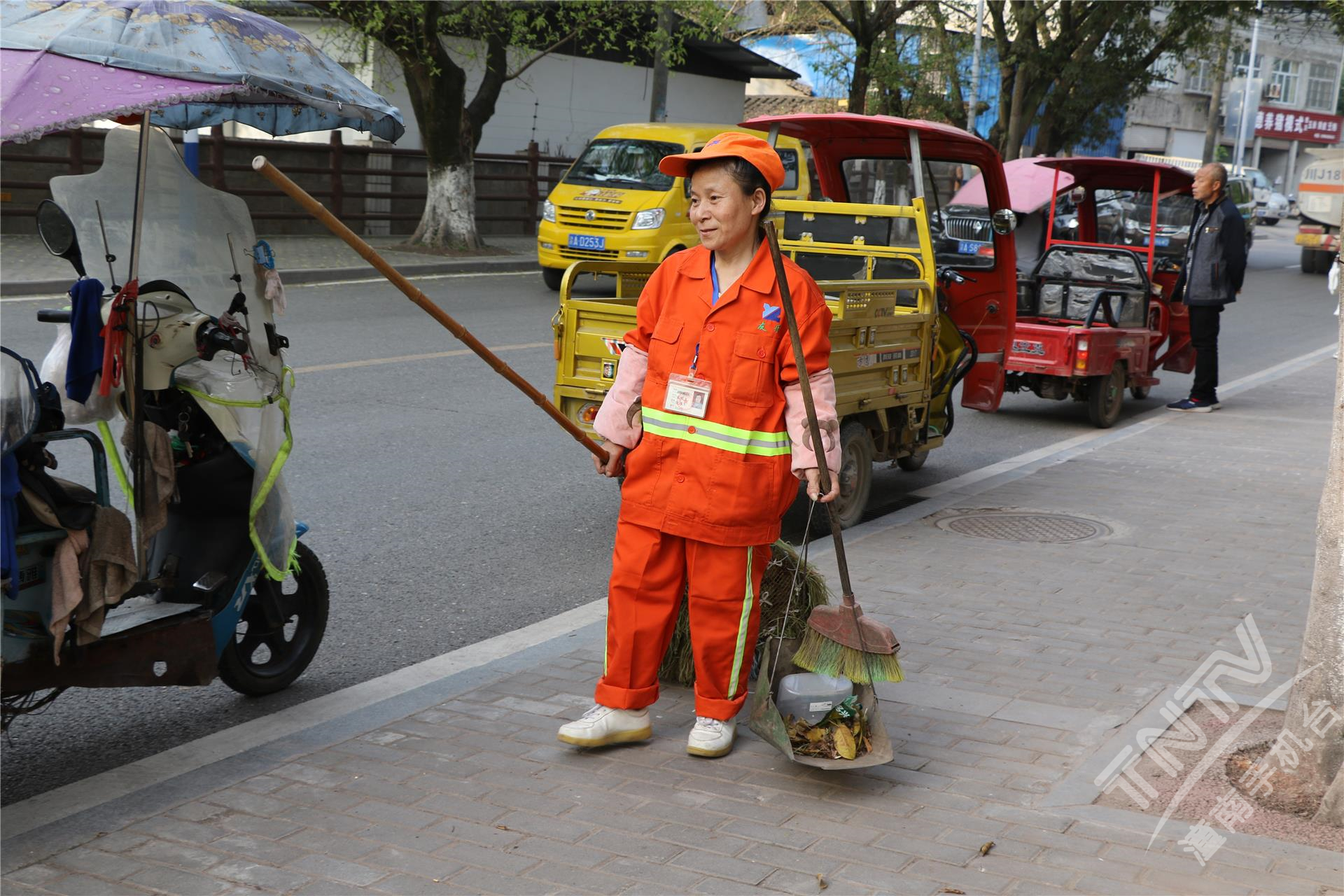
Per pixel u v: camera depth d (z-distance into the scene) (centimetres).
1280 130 6341
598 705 435
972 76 2753
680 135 1798
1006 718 458
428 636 563
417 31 1988
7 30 347
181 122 464
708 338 418
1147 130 5588
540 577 650
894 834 372
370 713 459
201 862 350
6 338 1157
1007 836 372
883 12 2427
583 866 351
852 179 909
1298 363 1560
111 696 496
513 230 2619
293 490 785
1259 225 5172
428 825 373
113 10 361
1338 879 348
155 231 430
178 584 441
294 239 2120
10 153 1842
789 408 416
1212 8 2634
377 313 1502
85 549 388
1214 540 720
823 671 412
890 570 650
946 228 921
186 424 444
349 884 339
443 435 948
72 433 390
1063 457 973
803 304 414
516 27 2064
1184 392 1386
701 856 357
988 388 948
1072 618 575
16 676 385
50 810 380
